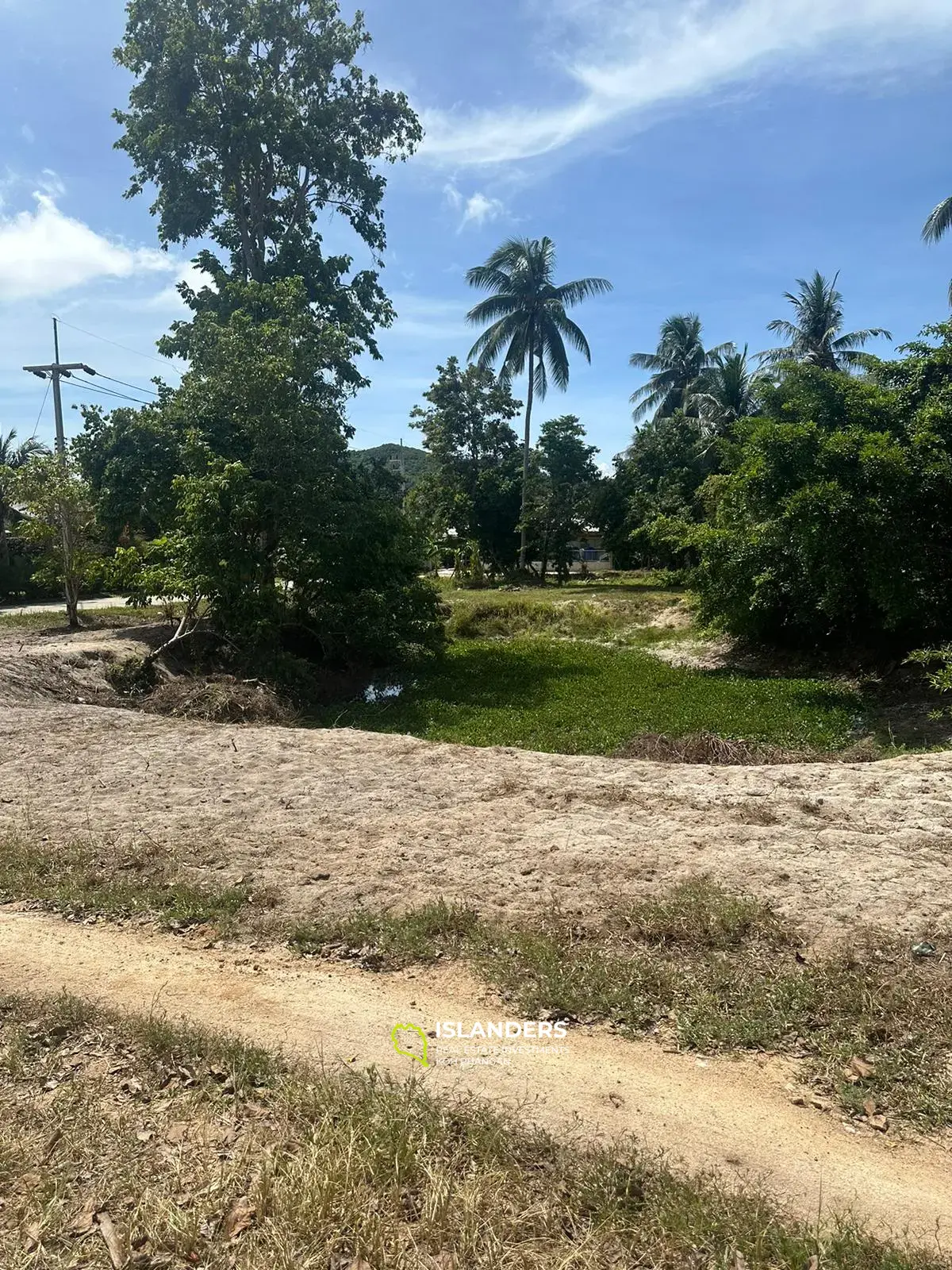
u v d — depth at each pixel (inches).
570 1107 117.3
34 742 330.0
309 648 684.7
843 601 550.6
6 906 189.6
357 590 663.1
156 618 813.2
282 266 833.5
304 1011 143.9
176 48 752.3
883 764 297.6
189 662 594.9
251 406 625.6
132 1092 120.7
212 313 712.4
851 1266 88.6
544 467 1770.4
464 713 506.9
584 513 1503.4
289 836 227.1
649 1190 100.5
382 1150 105.3
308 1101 116.2
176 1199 99.9
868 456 469.1
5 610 986.7
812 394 555.5
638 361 1812.3
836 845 209.5
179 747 324.2
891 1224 96.3
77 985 152.8
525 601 989.2
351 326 863.1
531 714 493.4
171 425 689.0
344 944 168.2
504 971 153.6
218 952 166.9
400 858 209.2
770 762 362.9
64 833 231.0
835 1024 134.5
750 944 160.9
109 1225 96.1
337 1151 105.0
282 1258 90.6
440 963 160.1
